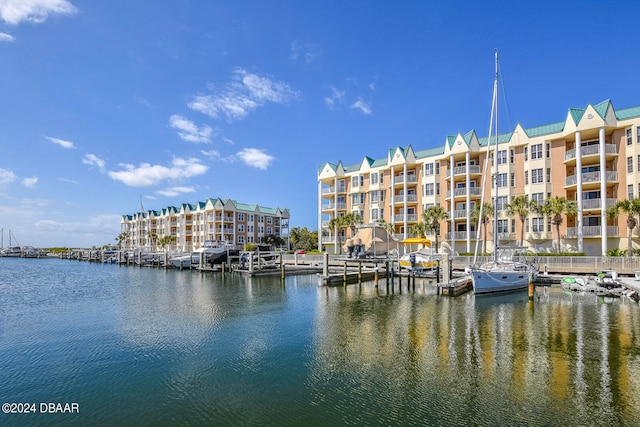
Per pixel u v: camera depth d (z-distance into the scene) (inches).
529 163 1815.9
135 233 5182.1
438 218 1924.2
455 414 379.2
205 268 2070.6
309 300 1082.1
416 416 375.6
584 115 1612.9
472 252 1924.2
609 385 447.8
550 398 413.7
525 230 1776.6
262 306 986.7
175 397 426.9
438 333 692.1
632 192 1528.1
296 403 407.5
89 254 3841.0
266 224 4197.8
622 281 1124.5
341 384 459.2
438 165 2146.9
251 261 1755.7
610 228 1540.4
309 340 653.3
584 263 1317.7
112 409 400.8
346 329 730.2
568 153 1680.6
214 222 3705.7
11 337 677.9
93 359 557.0
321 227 2618.1
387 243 1510.8
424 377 477.1
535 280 1274.6
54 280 1724.9
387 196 2354.8
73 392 442.6
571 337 655.8
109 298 1139.9
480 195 1958.7
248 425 363.3
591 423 359.6
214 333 705.6
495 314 855.1
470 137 1985.7
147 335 691.4
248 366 524.7
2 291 1320.1
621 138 1587.1
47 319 832.3
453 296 1114.7
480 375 483.5
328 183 2763.3
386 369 508.4
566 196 1715.1
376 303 1021.8
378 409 392.5
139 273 2096.5
